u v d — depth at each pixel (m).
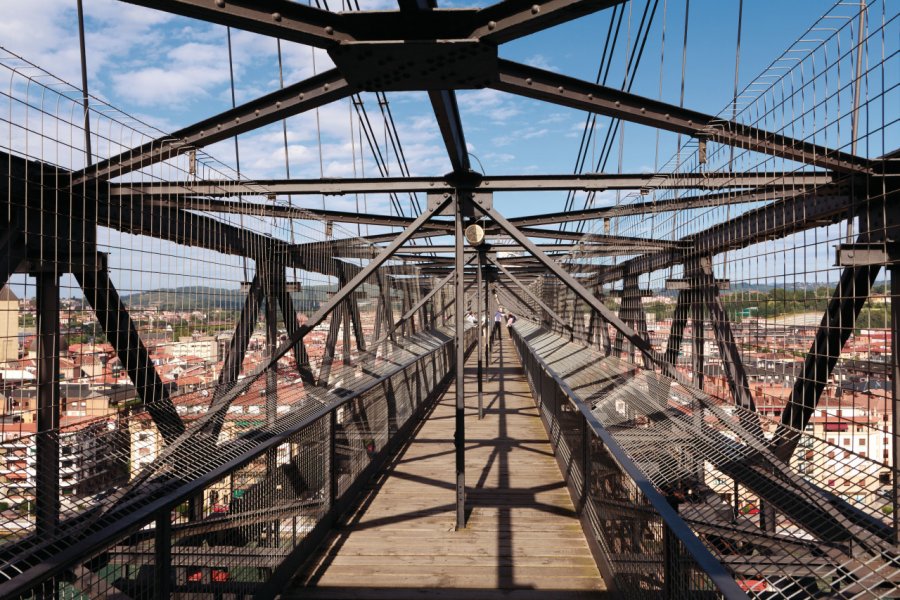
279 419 3.64
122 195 3.26
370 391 5.52
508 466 5.93
